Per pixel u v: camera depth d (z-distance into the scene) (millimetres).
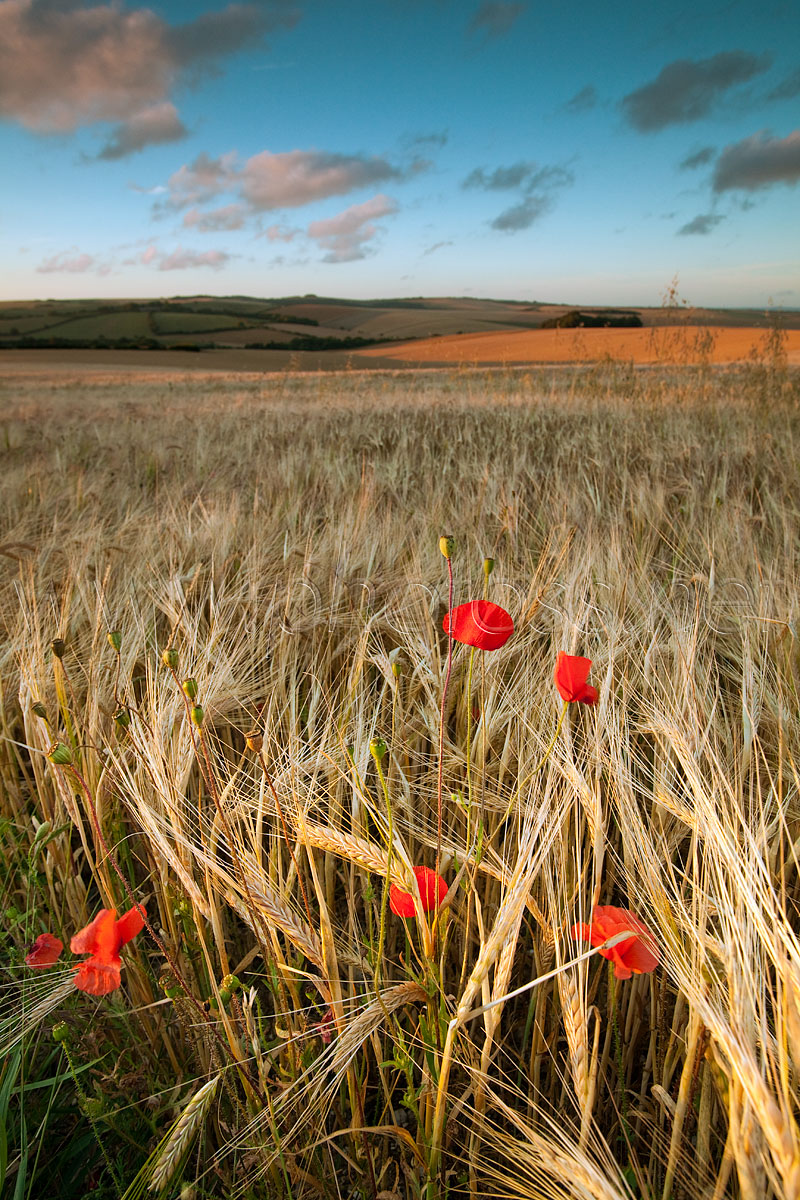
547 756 1309
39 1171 1344
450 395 12320
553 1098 1406
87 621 2537
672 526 3629
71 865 1738
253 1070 1387
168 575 2910
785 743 1603
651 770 1618
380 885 1730
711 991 966
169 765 1481
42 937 1280
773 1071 853
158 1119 1444
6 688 2289
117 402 18141
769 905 884
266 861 1547
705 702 1684
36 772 1868
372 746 1097
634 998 1415
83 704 2035
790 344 35250
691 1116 1210
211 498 4363
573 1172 894
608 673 1579
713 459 5293
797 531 3441
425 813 1700
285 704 1864
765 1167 754
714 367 13617
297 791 1402
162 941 1458
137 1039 1493
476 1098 1154
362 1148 1334
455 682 1981
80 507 4543
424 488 4770
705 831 1112
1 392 28000
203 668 1829
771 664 2006
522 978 1591
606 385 11547
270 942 1295
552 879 1255
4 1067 1354
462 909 1537
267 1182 1247
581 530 3293
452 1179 1271
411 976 1326
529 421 8062
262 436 7797
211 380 35344
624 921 1077
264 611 2463
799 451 5418
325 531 3502
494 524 3598
